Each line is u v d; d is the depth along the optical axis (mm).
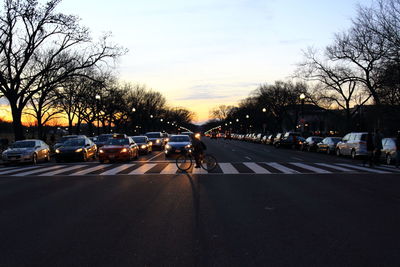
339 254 5387
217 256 5305
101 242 6035
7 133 98312
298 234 6449
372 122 40031
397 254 5387
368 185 12430
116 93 56594
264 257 5262
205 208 8633
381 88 31203
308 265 4949
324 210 8406
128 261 5125
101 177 15133
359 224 7141
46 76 34344
